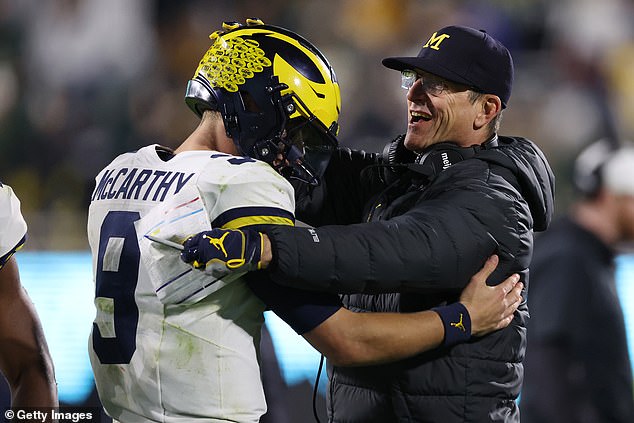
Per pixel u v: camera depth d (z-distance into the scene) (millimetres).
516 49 27328
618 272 16266
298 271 7012
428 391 7930
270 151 7660
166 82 25828
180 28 26547
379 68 25766
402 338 7469
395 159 9203
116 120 24906
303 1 27266
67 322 16266
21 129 24438
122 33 26109
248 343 7371
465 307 7742
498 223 7816
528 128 25031
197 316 7145
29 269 16812
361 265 7180
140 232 7230
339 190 9461
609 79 26406
